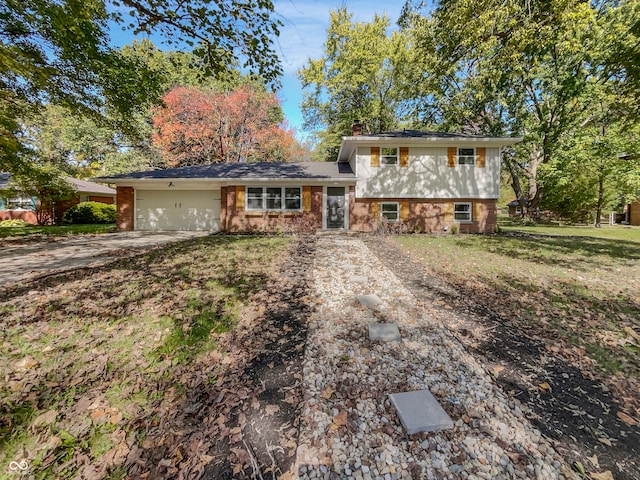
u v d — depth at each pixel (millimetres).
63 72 8344
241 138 24156
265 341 3387
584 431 2160
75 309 3977
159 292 4629
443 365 2939
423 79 18172
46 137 22328
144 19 5590
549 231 14883
